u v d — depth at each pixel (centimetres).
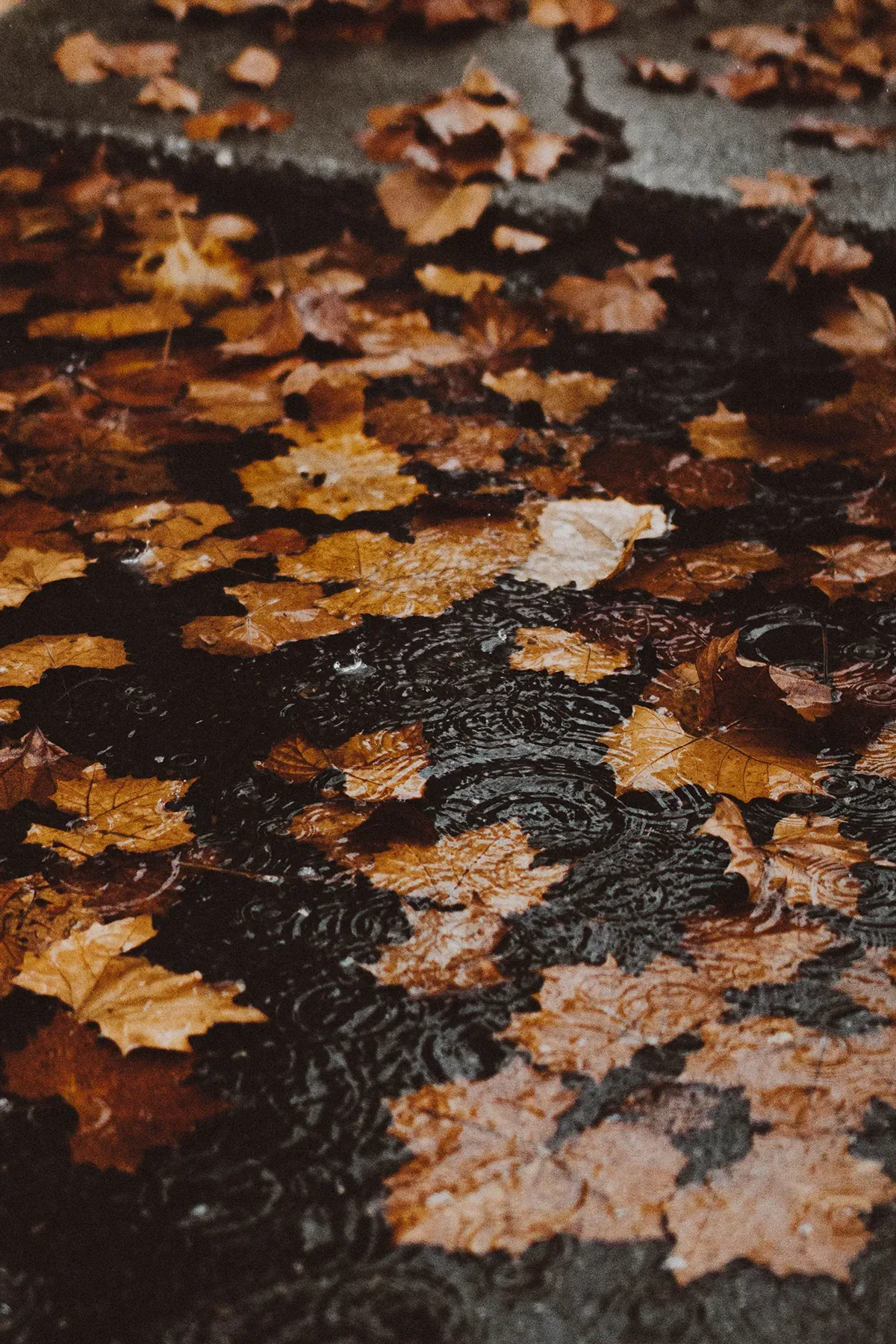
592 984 248
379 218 345
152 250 336
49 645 277
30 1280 234
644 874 256
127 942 250
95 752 267
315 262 336
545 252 339
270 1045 245
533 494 295
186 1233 236
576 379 313
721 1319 232
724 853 258
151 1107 242
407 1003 248
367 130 348
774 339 322
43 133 360
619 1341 231
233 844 259
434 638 278
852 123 350
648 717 268
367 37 397
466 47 393
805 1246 234
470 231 341
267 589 283
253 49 378
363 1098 242
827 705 269
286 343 314
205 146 350
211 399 309
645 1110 241
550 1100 242
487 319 320
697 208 335
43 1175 239
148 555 287
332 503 294
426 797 262
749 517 292
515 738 268
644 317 323
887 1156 238
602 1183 237
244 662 275
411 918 253
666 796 262
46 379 313
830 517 293
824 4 420
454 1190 237
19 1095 242
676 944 251
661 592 283
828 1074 243
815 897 254
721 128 350
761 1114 241
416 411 308
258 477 297
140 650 277
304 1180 238
